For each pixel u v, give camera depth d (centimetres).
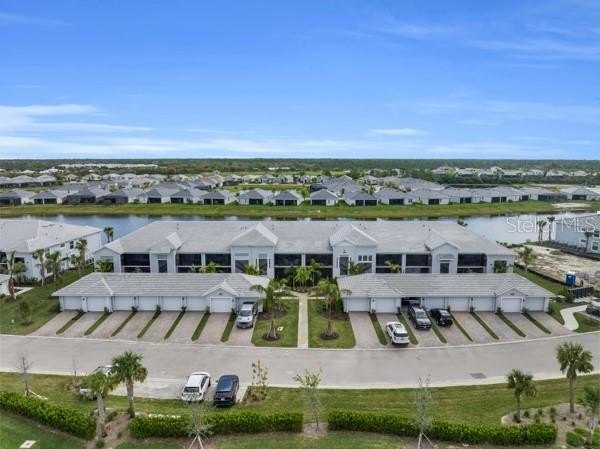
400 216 14300
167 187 17350
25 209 15388
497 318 5441
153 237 7119
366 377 4066
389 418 3044
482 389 3859
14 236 7100
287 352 4562
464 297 5612
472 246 6888
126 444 2948
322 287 5162
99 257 6700
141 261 6812
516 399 3612
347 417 3075
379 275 5825
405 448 2891
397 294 5522
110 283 5697
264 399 3656
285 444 2923
